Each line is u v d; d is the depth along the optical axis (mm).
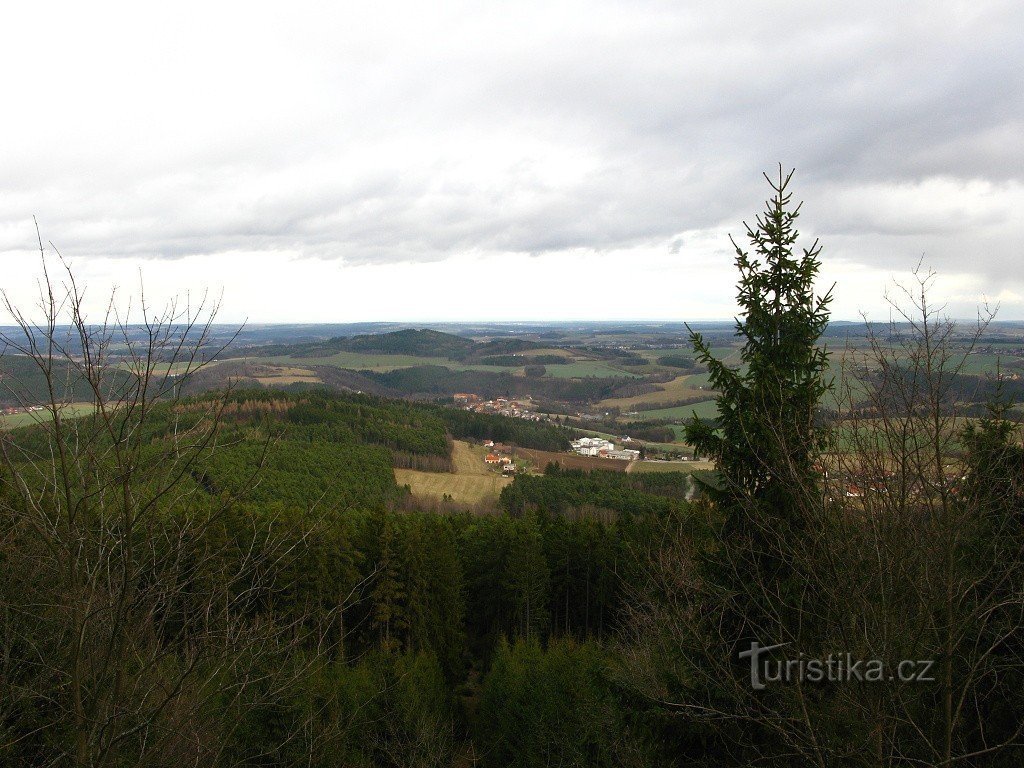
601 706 13070
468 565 32719
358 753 13453
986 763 7367
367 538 27859
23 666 5727
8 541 5574
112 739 4902
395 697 15648
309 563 22656
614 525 33125
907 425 5605
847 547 5766
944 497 5324
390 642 25359
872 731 5305
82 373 4777
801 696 5816
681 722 7402
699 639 7145
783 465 6805
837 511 6184
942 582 5543
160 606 5957
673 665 9125
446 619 27359
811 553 6273
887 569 5570
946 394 5789
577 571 32062
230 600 5727
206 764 5910
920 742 6629
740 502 7273
